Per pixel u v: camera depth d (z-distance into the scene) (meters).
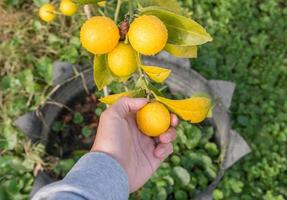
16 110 1.00
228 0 1.19
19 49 1.09
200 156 0.94
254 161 0.99
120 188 0.50
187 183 0.91
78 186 0.45
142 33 0.45
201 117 0.52
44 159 0.92
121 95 0.56
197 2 1.19
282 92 1.09
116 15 0.57
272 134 1.03
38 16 1.13
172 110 0.54
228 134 0.93
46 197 0.45
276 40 1.16
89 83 0.97
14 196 0.91
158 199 0.89
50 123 0.95
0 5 1.13
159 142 0.63
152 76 0.50
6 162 0.93
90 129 0.97
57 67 0.99
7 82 1.04
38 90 1.02
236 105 1.05
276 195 0.94
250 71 1.11
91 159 0.51
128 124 0.59
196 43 0.52
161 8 0.51
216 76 1.08
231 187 0.93
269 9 1.20
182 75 0.98
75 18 1.11
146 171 0.62
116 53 0.48
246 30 1.17
